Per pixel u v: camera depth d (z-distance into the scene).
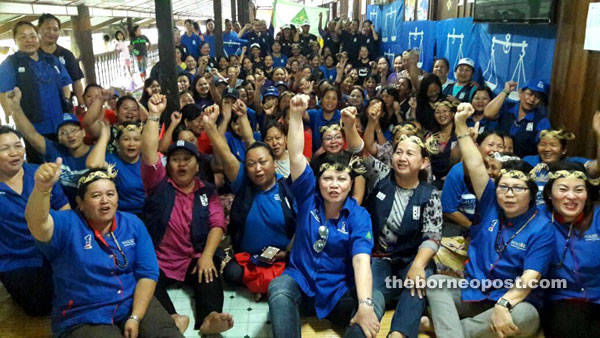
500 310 2.35
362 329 2.25
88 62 9.61
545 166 2.99
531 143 4.17
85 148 3.41
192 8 19.19
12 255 2.71
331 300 2.58
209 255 2.89
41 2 7.63
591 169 3.08
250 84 6.13
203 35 11.05
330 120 4.69
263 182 3.01
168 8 4.12
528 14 4.45
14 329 2.69
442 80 6.34
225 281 3.15
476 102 4.59
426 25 7.68
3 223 2.67
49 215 2.16
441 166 4.22
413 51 5.98
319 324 2.71
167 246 2.96
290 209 3.01
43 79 4.27
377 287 2.67
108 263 2.29
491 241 2.56
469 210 3.17
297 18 11.88
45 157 3.36
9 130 2.71
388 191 2.83
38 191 2.01
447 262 2.99
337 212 2.60
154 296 2.60
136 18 14.94
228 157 3.05
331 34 10.84
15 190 2.73
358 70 8.98
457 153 4.12
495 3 5.12
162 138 3.70
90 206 2.23
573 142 3.84
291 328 2.34
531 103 4.16
